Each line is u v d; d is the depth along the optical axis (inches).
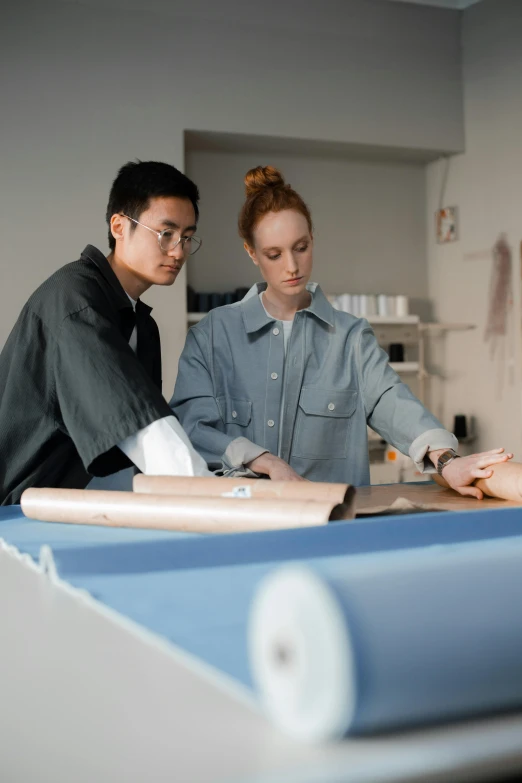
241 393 83.5
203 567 37.4
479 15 220.5
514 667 20.3
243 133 200.5
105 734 19.2
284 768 17.0
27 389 66.6
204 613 29.0
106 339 63.6
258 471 67.1
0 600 32.9
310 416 83.0
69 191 185.3
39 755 18.1
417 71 220.2
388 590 21.3
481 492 62.2
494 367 219.6
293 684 18.7
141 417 59.8
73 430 61.8
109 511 49.7
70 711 20.7
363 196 232.7
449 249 232.8
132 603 30.9
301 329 83.1
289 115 205.0
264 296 85.3
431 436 68.8
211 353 83.9
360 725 18.1
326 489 45.4
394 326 220.4
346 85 211.5
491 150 218.5
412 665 18.7
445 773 16.9
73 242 185.2
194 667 23.5
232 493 48.8
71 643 26.6
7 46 182.1
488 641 20.3
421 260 239.6
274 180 79.1
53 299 65.8
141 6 191.9
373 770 16.8
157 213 72.6
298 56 206.2
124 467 63.3
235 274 216.7
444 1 223.3
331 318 83.9
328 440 83.4
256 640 20.1
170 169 73.7
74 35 186.7
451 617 20.7
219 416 81.0
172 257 74.5
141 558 36.9
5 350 69.1
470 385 227.5
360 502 60.1
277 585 19.6
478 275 223.5
